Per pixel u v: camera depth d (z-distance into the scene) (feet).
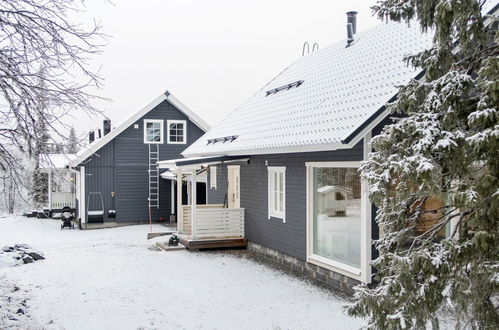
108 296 29.91
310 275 35.17
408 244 21.56
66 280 34.53
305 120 36.45
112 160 75.61
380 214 18.58
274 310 26.68
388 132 16.70
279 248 40.40
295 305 27.63
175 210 78.89
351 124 28.17
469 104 15.74
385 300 15.87
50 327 23.84
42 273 37.14
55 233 67.46
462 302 15.24
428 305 15.14
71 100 20.31
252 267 38.86
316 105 38.09
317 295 29.89
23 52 19.29
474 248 14.84
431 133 15.03
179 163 45.11
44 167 21.45
